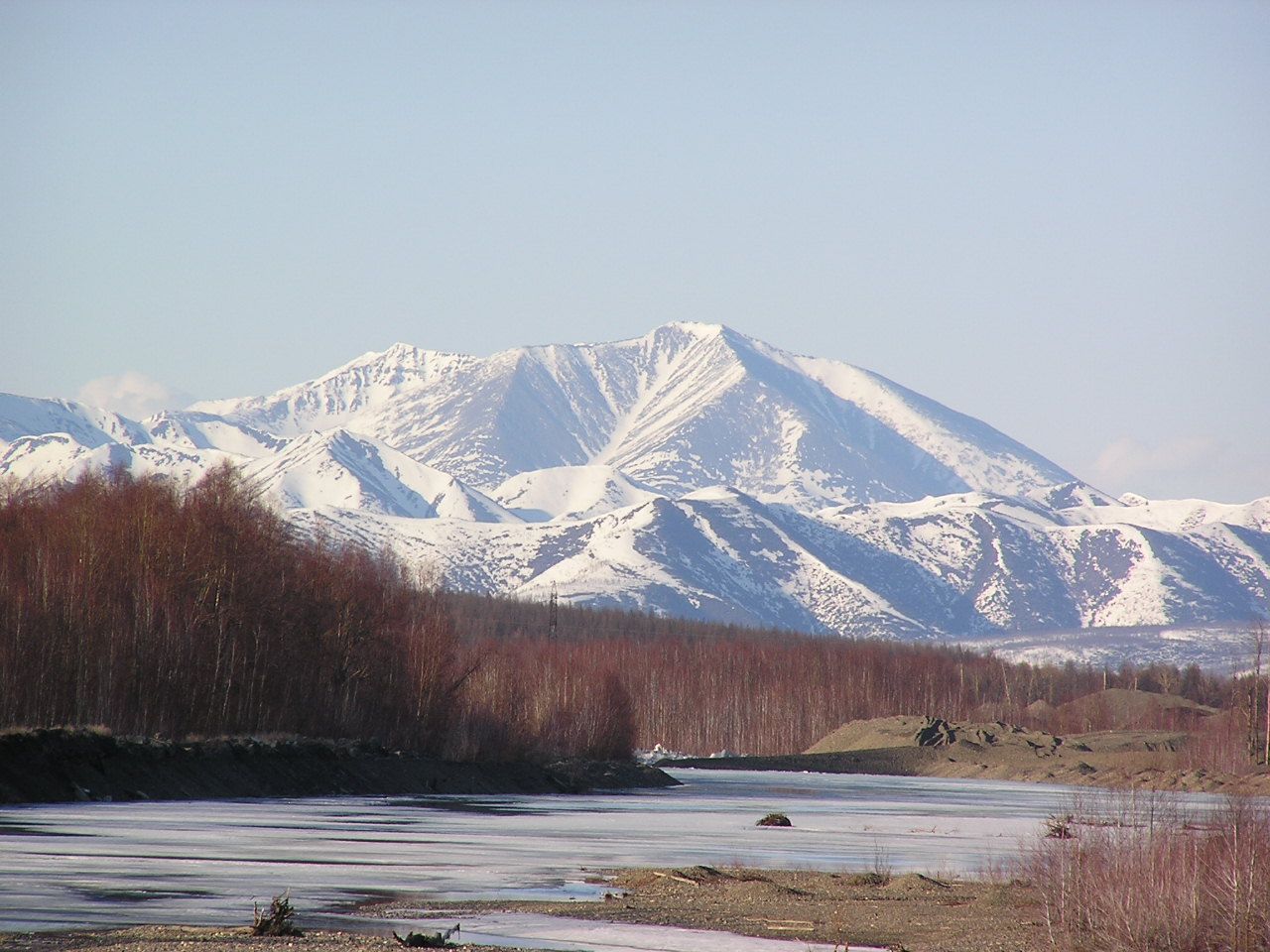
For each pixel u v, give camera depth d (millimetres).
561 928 85250
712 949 79375
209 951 69812
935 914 96250
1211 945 79812
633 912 92625
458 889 102938
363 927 82938
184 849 118562
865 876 116875
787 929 87750
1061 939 83688
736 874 118125
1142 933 80688
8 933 74062
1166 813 96438
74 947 69938
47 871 100688
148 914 83312
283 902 79188
